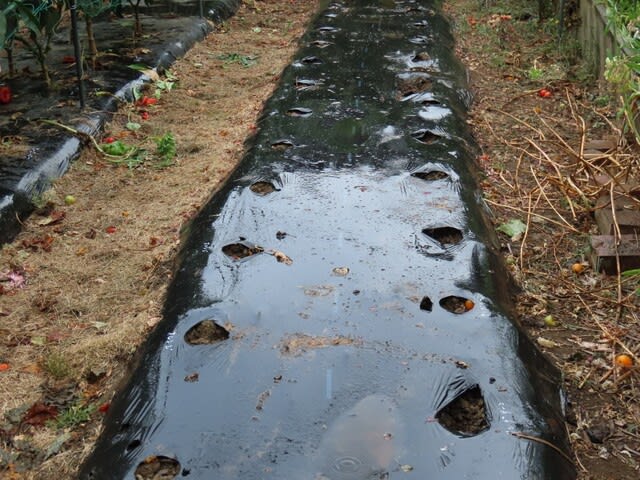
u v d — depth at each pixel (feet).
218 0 28.58
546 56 23.21
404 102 17.78
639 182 14.10
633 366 10.22
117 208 14.46
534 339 10.89
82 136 16.51
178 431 7.99
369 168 14.16
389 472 7.32
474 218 12.75
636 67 13.43
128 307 11.54
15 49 22.22
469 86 20.81
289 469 7.38
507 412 8.25
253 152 15.08
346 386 8.48
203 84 21.02
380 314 9.80
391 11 26.32
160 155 16.51
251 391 8.46
